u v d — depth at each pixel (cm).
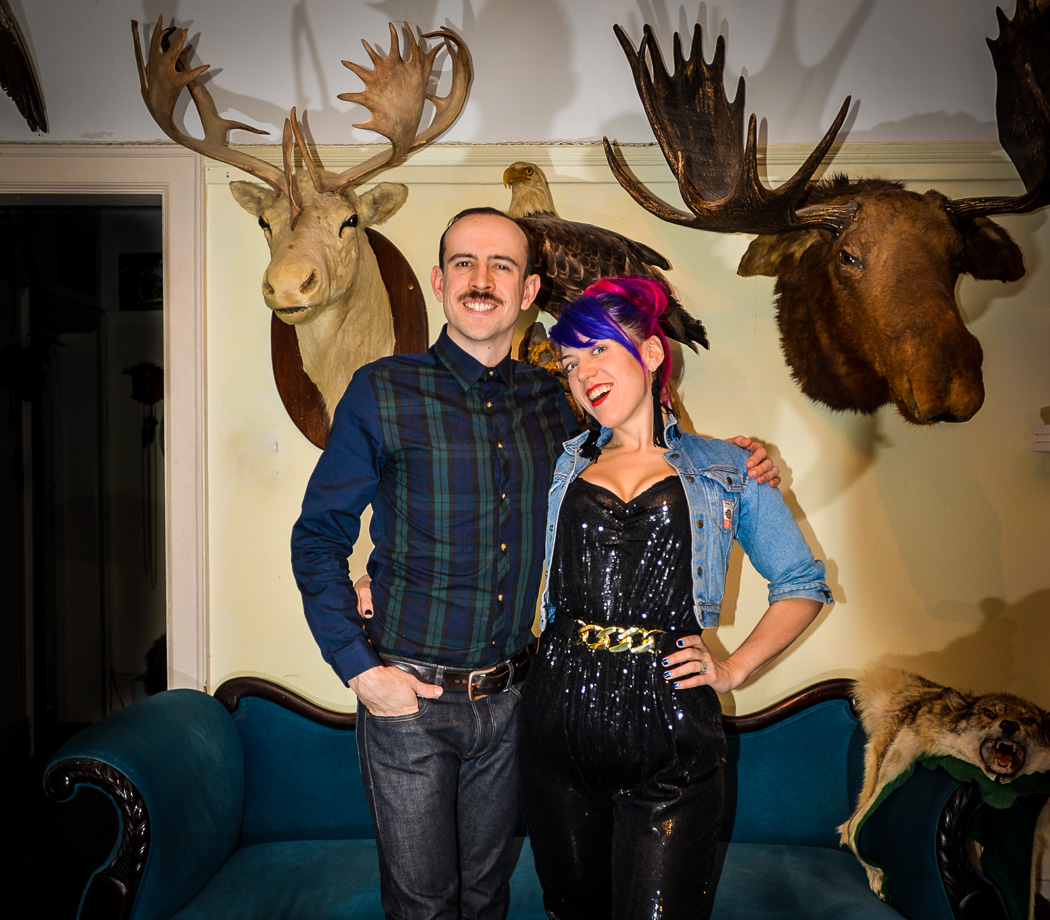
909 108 232
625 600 139
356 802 216
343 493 152
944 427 231
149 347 346
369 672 144
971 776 175
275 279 193
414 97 210
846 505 232
